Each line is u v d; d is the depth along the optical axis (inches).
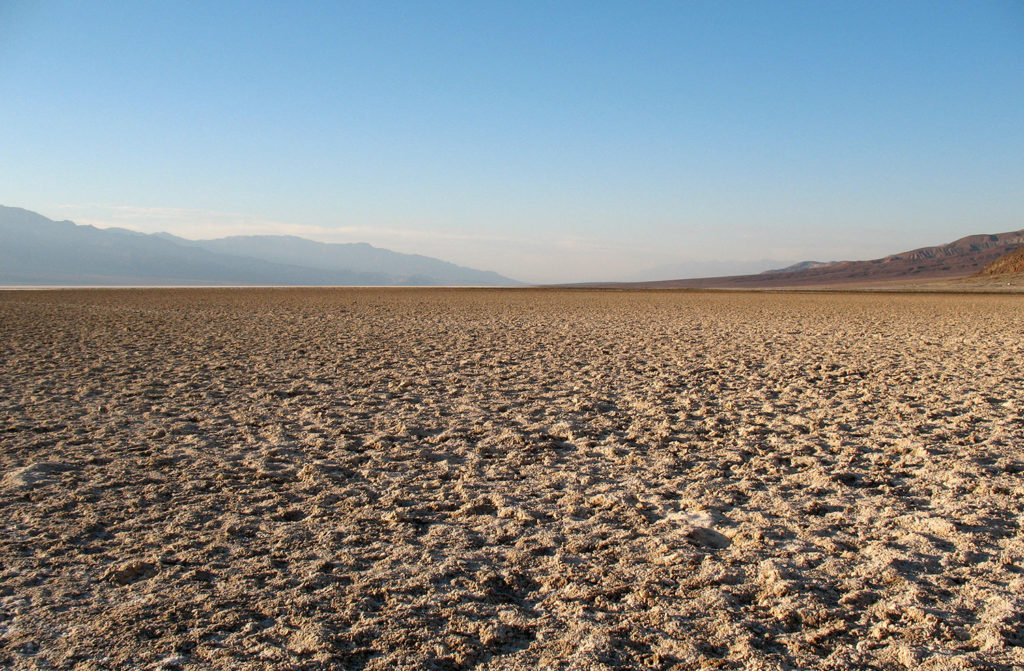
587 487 230.8
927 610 139.2
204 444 287.3
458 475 245.3
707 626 134.1
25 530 187.2
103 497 216.5
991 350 644.1
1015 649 124.3
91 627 134.1
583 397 399.2
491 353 628.4
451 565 164.4
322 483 233.8
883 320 1103.6
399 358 589.6
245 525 192.1
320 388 431.5
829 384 446.0
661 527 190.4
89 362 550.6
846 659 122.1
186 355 604.7
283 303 1702.8
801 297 2266.2
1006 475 238.2
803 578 156.5
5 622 136.5
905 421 330.3
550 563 166.1
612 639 128.8
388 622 135.7
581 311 1411.2
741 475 243.9
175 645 126.8
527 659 122.8
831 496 219.6
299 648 125.5
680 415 343.9
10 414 346.0
